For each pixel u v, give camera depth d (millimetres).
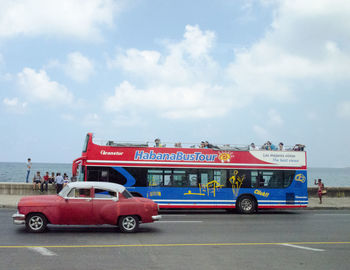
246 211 19922
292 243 10891
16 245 9625
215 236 11969
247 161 20328
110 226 13766
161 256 8688
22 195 24844
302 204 20484
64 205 11859
